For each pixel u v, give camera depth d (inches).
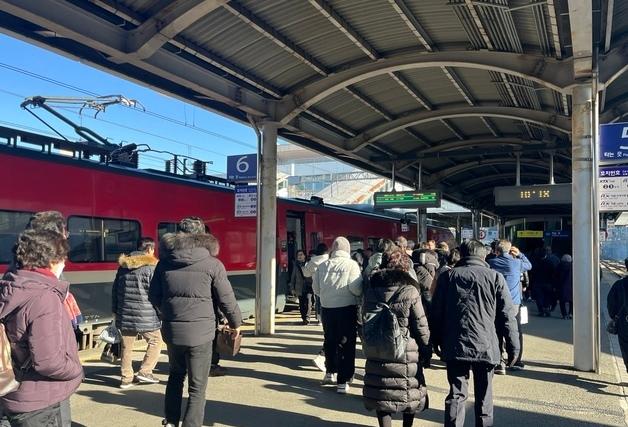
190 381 183.6
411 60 359.6
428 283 281.9
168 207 428.1
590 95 308.2
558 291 532.4
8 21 271.4
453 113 479.8
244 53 338.0
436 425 215.5
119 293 264.1
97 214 366.9
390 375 181.5
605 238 1237.1
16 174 318.7
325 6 294.4
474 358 178.9
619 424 217.0
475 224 1031.6
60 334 111.6
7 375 105.9
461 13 298.7
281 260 582.9
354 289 252.8
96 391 255.1
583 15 238.2
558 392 259.9
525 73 332.5
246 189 426.0
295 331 438.3
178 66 336.2
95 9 271.9
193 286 181.9
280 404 239.1
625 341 244.7
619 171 303.3
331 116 474.3
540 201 527.8
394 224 948.6
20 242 115.5
